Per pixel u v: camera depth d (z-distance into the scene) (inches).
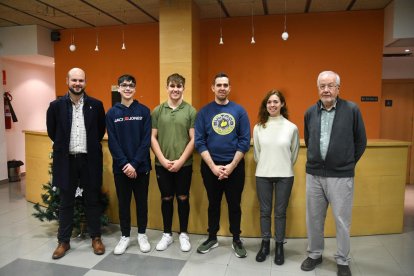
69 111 101.6
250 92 196.9
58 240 106.5
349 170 87.7
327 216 118.9
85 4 172.1
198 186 121.3
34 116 252.4
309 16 187.5
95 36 217.6
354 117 87.1
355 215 120.2
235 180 99.6
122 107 103.0
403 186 121.4
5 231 126.6
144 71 211.0
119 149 101.7
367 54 183.3
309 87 190.7
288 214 118.6
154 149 104.7
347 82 186.5
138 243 113.0
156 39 207.8
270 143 97.7
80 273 93.9
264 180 99.0
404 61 224.4
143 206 107.4
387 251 108.5
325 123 90.0
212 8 178.9
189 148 103.1
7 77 227.0
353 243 114.7
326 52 187.3
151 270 95.6
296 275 92.9
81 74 100.1
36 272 94.4
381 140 127.2
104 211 124.7
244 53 195.6
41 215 118.8
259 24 192.9
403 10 158.2
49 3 170.1
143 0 166.2
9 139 230.2
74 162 103.9
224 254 105.7
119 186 104.2
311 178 93.5
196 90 177.2
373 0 165.5
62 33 222.1
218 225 107.8
